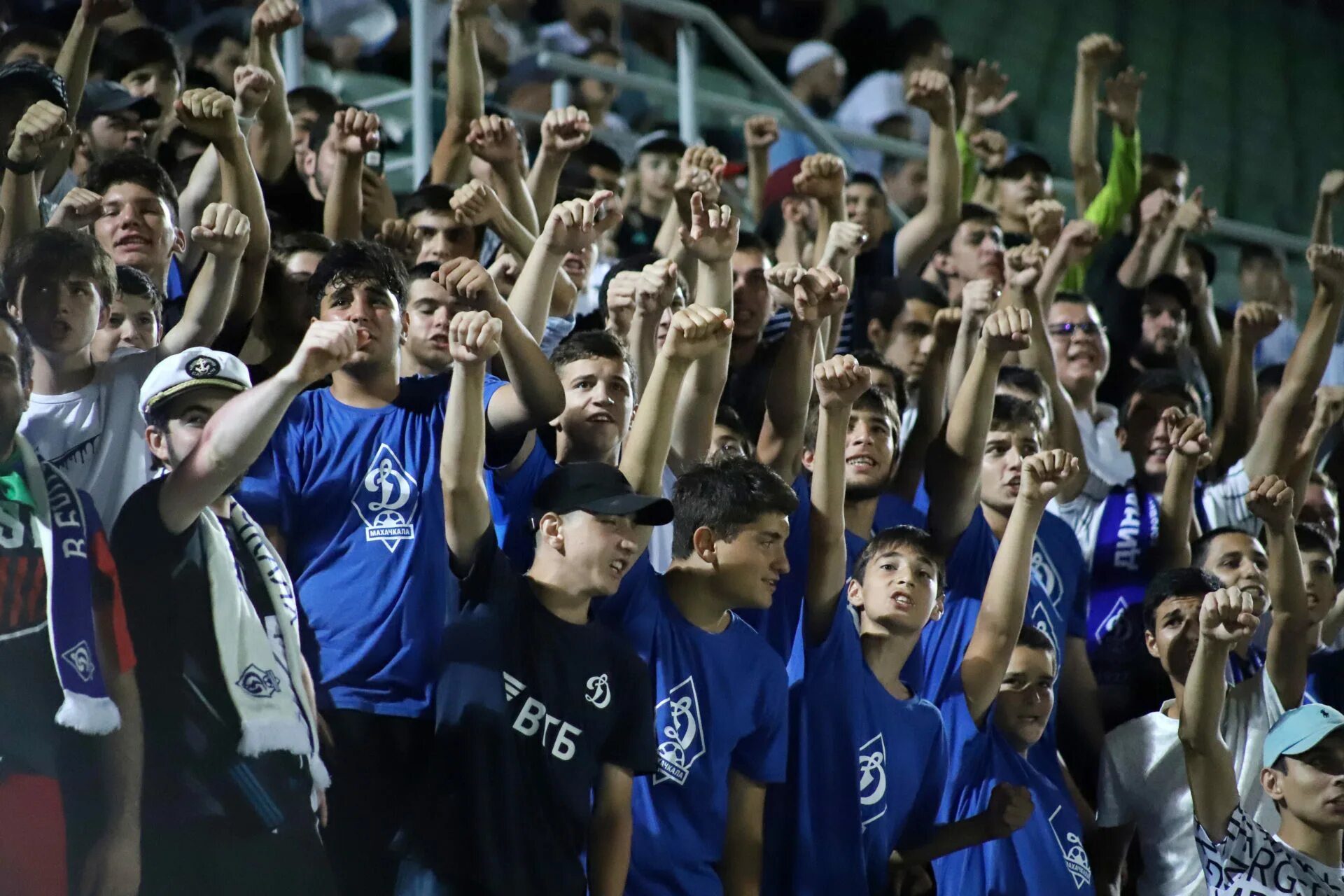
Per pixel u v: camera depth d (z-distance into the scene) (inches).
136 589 273.7
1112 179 691.4
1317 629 482.9
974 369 409.7
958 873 382.9
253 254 379.2
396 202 569.3
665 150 620.7
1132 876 430.0
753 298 449.4
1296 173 1280.8
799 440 392.8
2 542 257.9
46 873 252.1
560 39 799.7
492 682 299.6
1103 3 1341.0
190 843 269.4
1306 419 525.3
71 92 434.6
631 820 313.3
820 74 983.6
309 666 309.7
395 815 305.1
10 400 263.1
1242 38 1382.9
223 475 269.4
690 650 337.7
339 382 330.6
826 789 356.5
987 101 706.2
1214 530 468.1
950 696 399.2
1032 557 444.8
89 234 324.5
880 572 372.5
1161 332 601.3
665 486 388.2
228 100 372.2
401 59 715.4
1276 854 392.8
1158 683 455.2
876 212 567.8
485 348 290.5
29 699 256.2
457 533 300.5
